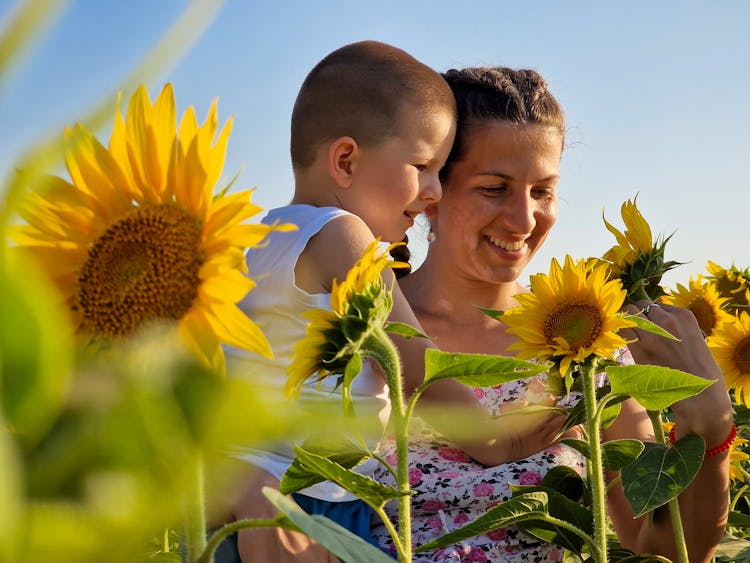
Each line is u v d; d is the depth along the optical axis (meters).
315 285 1.84
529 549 2.10
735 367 2.83
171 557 0.85
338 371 1.22
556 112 2.61
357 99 2.19
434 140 2.24
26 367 0.15
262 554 1.60
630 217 2.14
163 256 0.64
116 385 0.18
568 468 2.02
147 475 0.18
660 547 2.18
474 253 2.59
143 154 0.66
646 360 2.08
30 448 0.17
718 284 3.24
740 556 2.40
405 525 1.21
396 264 1.27
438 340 2.65
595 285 1.68
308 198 2.27
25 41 0.14
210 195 0.66
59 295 0.61
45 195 0.62
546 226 2.64
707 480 2.05
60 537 0.17
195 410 0.18
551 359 1.70
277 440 0.19
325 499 1.88
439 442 2.14
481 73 2.62
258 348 0.65
